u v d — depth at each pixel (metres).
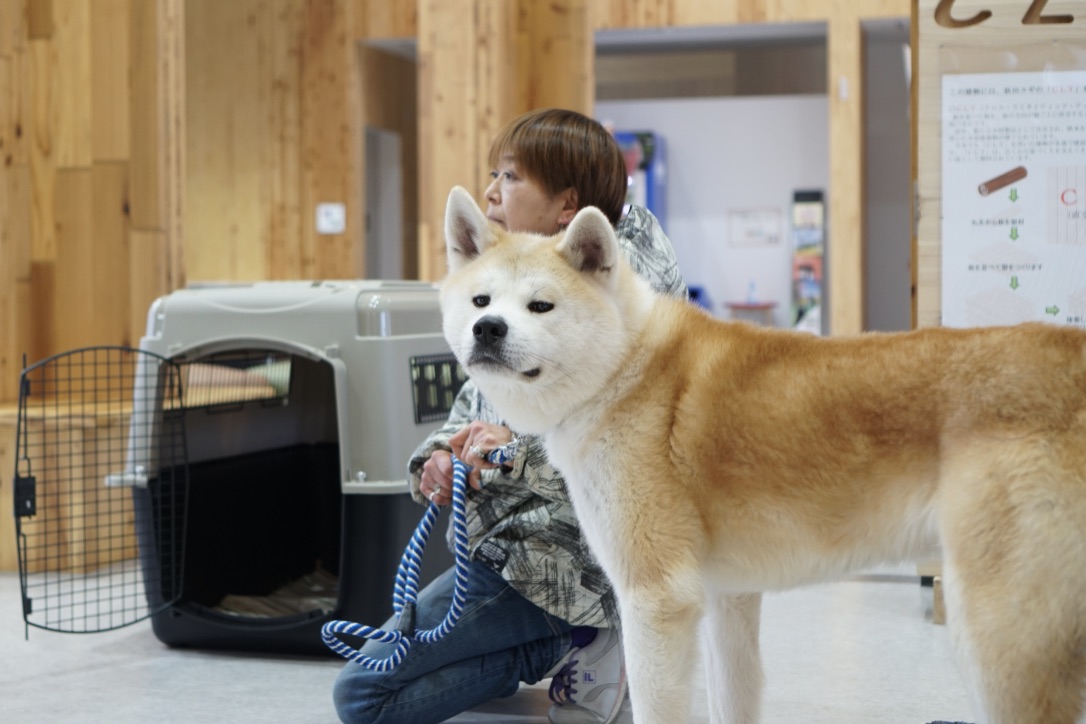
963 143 3.32
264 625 3.04
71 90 4.94
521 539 2.36
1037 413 1.57
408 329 3.08
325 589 3.52
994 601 1.52
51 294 4.99
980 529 1.55
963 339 1.70
